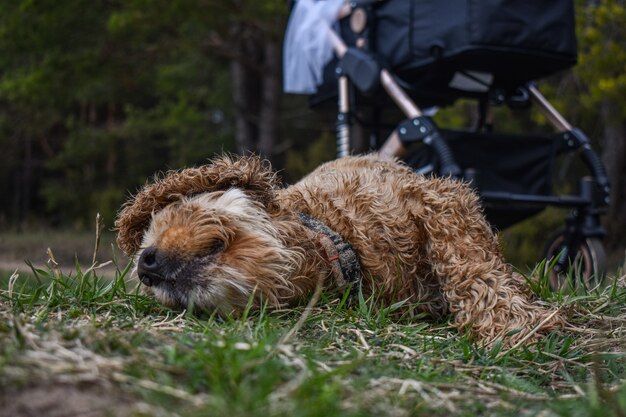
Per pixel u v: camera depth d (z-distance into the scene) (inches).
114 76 212.1
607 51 128.0
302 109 304.3
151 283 40.0
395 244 46.1
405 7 76.1
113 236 219.9
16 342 27.5
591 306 48.4
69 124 267.9
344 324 40.1
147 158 291.0
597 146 183.3
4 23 184.5
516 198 73.7
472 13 70.8
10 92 199.0
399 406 26.6
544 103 83.5
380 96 84.7
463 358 36.7
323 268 43.7
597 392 28.9
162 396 24.3
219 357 26.9
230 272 39.0
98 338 29.2
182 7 179.8
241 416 22.5
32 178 319.6
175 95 280.1
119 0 185.5
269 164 45.1
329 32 83.4
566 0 75.3
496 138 76.7
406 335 39.2
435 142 70.9
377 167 52.9
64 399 23.6
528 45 72.2
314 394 25.8
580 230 77.1
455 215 46.2
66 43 192.4
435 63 74.2
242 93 252.5
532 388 32.7
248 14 190.7
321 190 47.4
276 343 32.6
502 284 44.1
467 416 26.5
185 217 40.1
